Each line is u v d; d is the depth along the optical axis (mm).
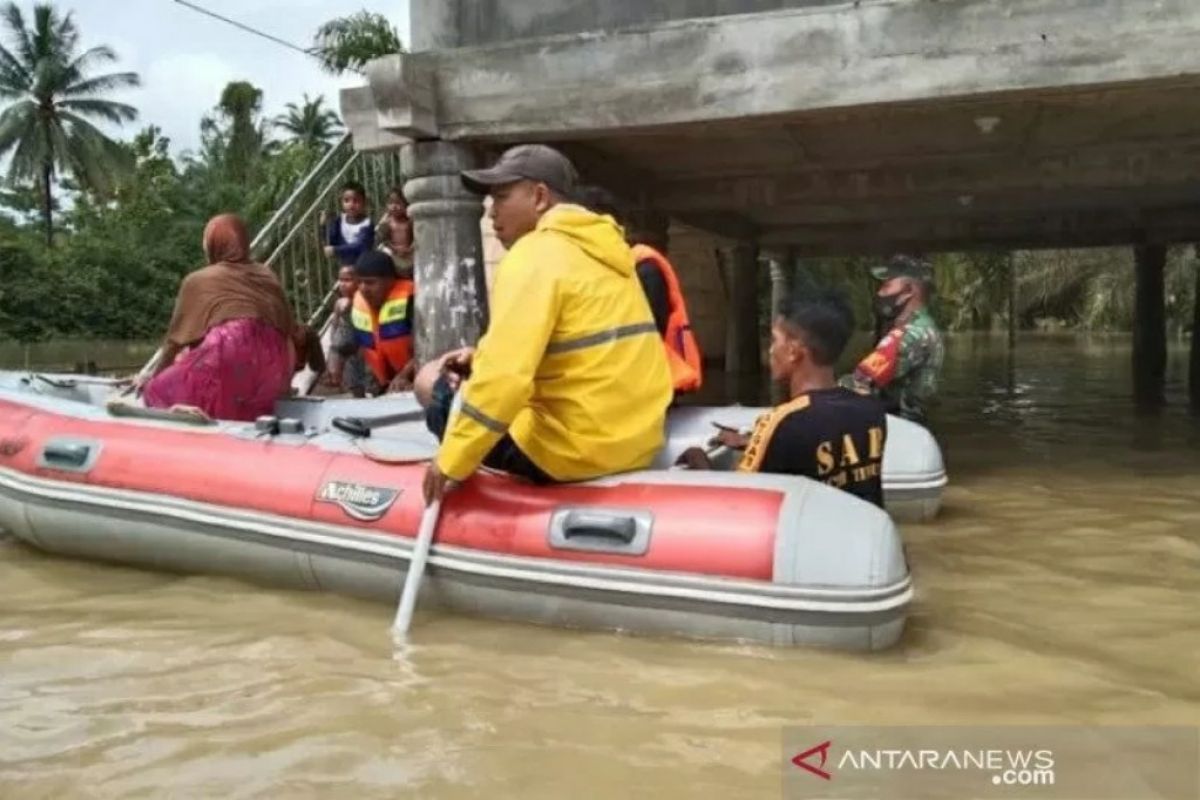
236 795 2541
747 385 13359
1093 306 29906
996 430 9039
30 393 5316
